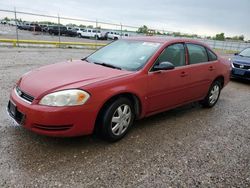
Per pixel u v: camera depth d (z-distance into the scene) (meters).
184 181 2.77
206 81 5.02
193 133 4.07
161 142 3.64
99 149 3.29
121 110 3.48
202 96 5.12
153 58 3.90
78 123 3.04
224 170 3.04
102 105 3.19
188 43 4.72
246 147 3.71
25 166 2.79
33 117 2.94
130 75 3.55
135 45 4.40
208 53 5.19
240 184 2.79
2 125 3.73
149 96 3.81
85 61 4.30
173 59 4.30
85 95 3.03
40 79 3.32
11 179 2.57
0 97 4.94
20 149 3.12
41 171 2.73
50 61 10.20
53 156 3.04
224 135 4.08
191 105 5.62
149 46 4.23
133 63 3.90
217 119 4.82
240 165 3.19
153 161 3.11
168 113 4.95
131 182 2.68
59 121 2.93
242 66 8.92
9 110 3.40
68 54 13.38
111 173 2.80
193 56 4.75
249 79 8.83
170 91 4.18
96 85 3.15
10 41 14.84
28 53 12.28
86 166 2.89
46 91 3.00
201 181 2.79
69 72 3.53
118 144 3.47
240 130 4.36
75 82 3.16
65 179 2.63
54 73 3.50
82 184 2.58
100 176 2.73
